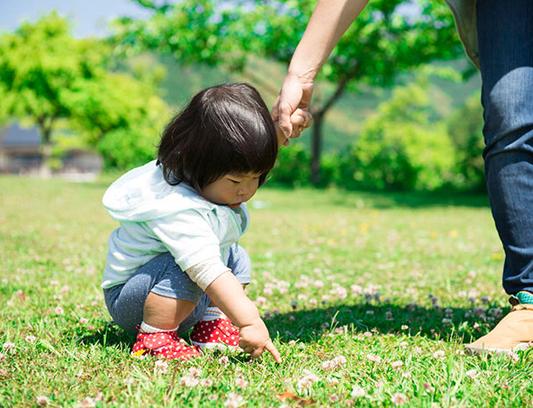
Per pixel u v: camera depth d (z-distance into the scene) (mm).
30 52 37000
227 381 1847
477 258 5477
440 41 18156
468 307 3174
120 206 2146
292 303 3193
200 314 2287
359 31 18344
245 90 2123
